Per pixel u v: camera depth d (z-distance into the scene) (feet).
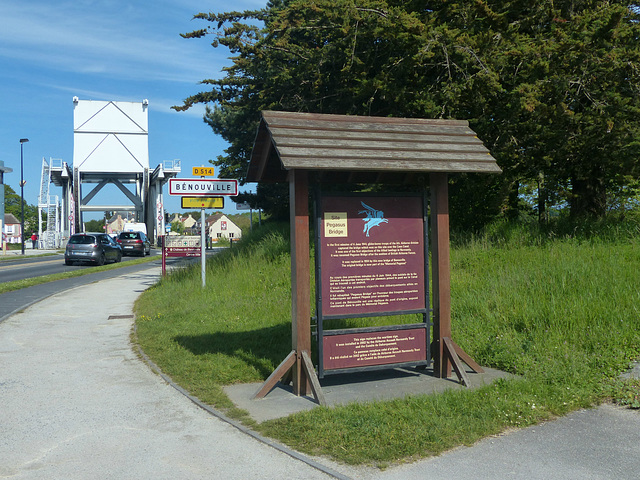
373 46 44.01
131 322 33.81
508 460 13.24
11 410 17.33
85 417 16.63
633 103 39.86
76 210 221.66
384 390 19.25
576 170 45.50
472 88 38.47
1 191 203.10
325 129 19.75
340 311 19.80
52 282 62.13
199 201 43.86
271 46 47.98
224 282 42.78
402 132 20.88
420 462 13.16
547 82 38.19
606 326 23.56
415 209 20.88
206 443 14.52
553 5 41.34
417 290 20.81
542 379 18.84
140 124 224.33
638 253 33.60
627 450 13.76
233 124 69.46
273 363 22.47
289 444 14.29
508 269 33.17
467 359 20.89
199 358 23.34
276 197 79.97
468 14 40.11
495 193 46.24
